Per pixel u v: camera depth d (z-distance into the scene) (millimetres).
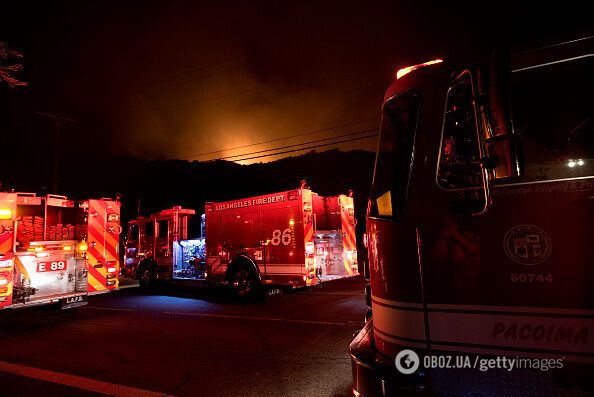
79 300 8461
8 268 7180
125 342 6102
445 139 2361
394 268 2383
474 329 2119
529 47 2242
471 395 2109
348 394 3879
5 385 4379
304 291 10656
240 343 5812
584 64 2139
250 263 9727
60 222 8734
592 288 1902
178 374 4590
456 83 2367
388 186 2568
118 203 9469
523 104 2203
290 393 3941
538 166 2076
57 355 5504
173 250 12133
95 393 4105
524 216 2051
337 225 10461
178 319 7742
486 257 2115
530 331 2002
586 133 2059
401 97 2566
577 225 1962
